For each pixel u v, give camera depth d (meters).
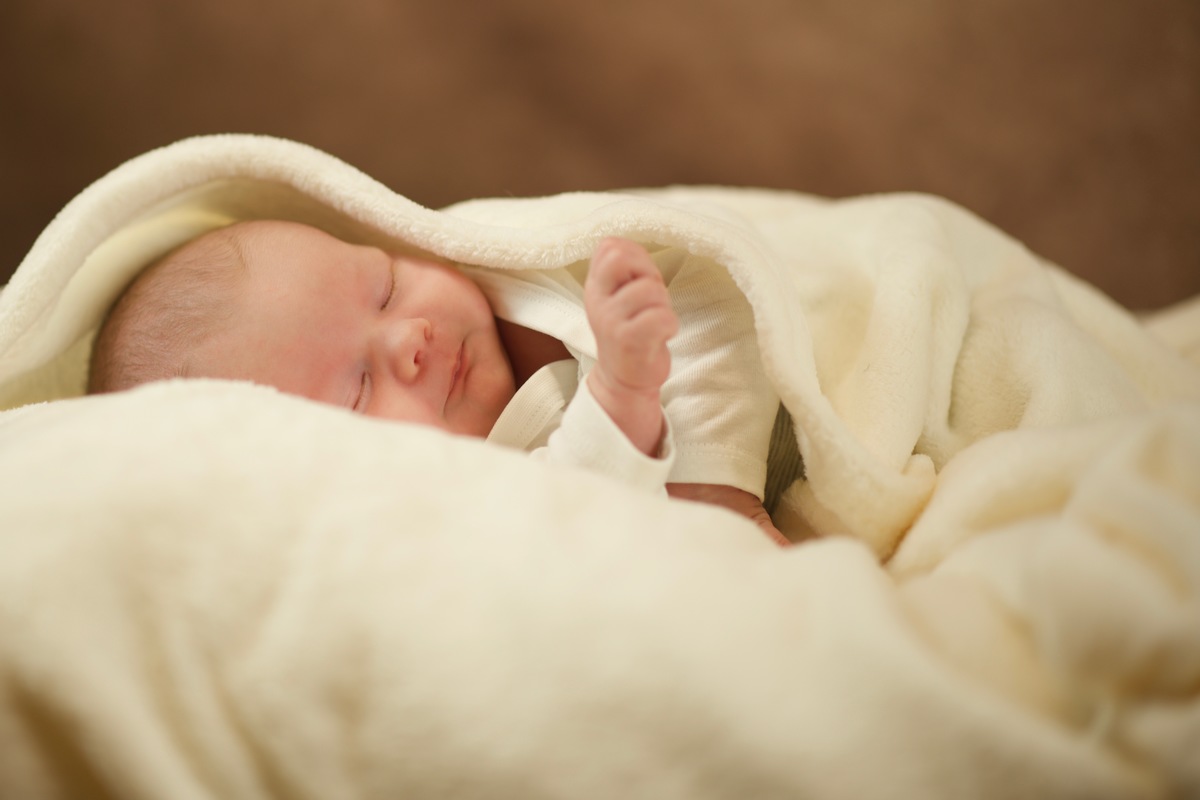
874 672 0.47
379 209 0.88
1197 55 1.76
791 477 0.85
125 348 0.83
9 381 0.88
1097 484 0.48
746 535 0.57
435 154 1.91
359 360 0.82
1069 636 0.46
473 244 0.85
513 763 0.48
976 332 0.85
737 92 1.89
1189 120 1.73
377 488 0.55
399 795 0.50
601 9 1.94
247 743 0.52
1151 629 0.44
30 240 1.83
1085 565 0.46
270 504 0.54
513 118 1.92
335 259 0.84
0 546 0.53
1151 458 0.50
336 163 0.90
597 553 0.52
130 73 1.90
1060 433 0.61
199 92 1.91
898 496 0.69
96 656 0.52
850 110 1.85
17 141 1.87
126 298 0.87
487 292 0.89
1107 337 0.98
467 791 0.49
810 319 0.86
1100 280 1.69
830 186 1.83
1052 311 0.85
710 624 0.49
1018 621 0.51
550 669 0.49
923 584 0.57
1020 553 0.54
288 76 1.92
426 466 0.57
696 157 1.88
